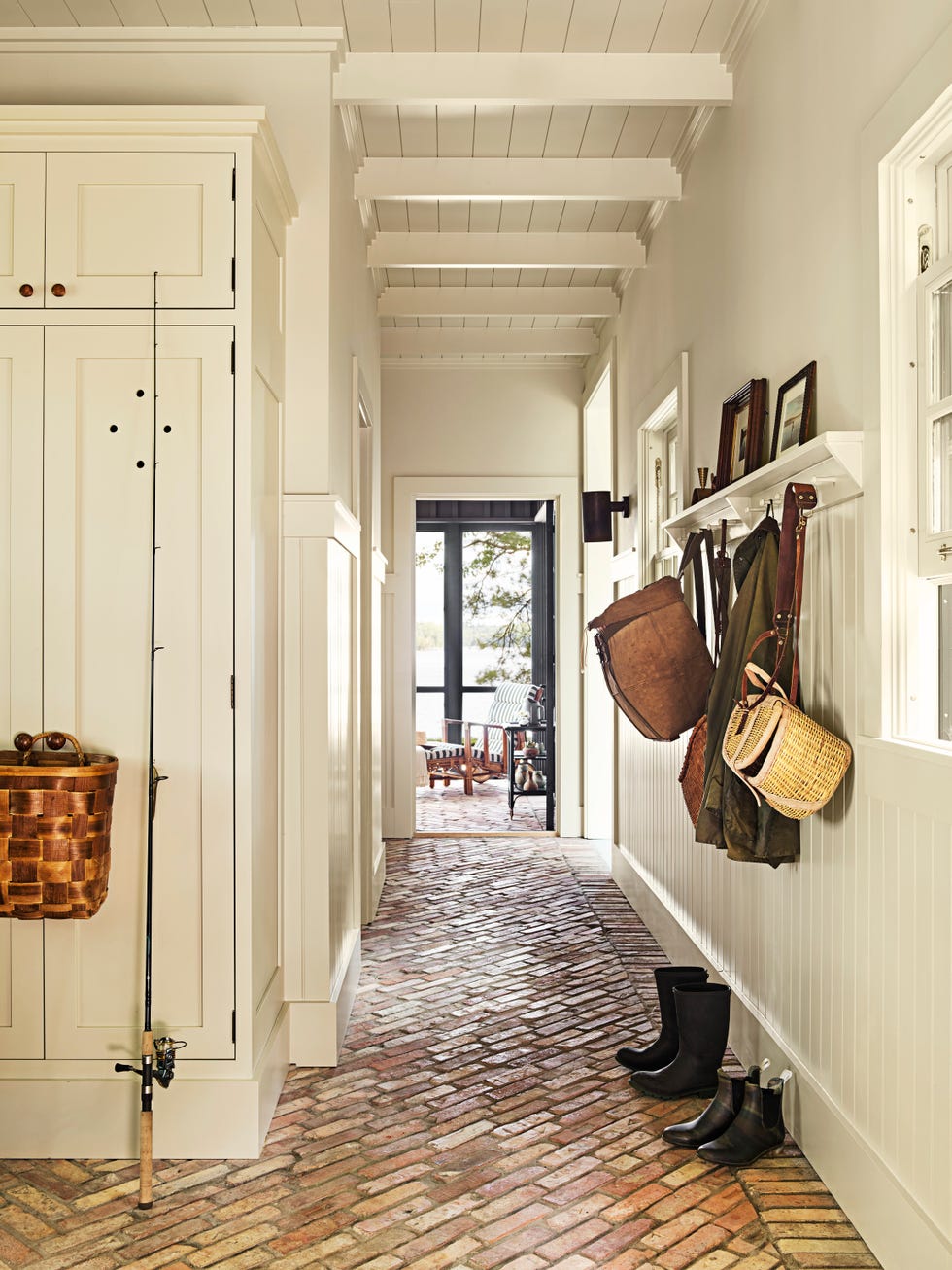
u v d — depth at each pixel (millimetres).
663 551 4574
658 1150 2576
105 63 3178
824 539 2516
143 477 2619
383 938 4523
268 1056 2742
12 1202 2350
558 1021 3500
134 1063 2592
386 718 6891
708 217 3629
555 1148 2590
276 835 3053
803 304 2627
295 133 3203
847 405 2328
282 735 3125
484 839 6910
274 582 3014
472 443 6832
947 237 2031
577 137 3885
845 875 2326
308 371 3180
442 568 10008
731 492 2842
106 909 2598
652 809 4699
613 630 3309
